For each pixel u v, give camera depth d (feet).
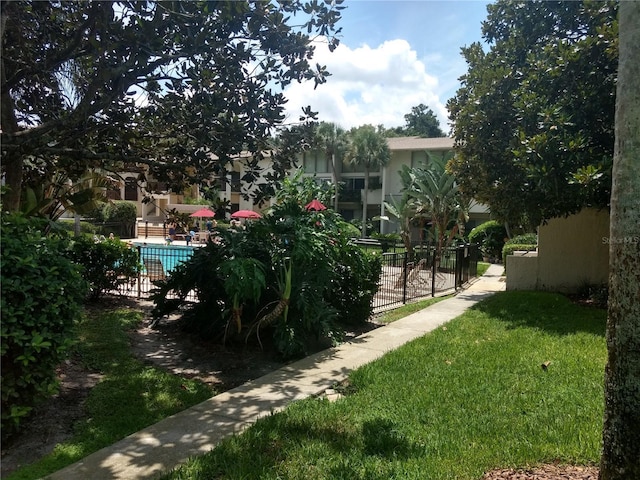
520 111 31.30
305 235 21.43
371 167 121.70
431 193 69.92
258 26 18.17
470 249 53.42
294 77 20.08
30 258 11.17
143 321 26.35
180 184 23.43
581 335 23.85
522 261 41.01
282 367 19.48
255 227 22.38
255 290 19.57
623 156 7.97
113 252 30.58
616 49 26.84
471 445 11.83
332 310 22.50
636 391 7.86
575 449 11.43
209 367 19.42
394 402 14.85
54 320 11.89
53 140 19.44
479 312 31.68
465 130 39.04
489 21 40.27
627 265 7.92
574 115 28.40
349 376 17.83
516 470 10.60
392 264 36.68
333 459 11.16
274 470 10.66
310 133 22.48
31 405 12.62
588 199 28.43
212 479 10.45
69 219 97.45
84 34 18.99
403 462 10.98
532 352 20.68
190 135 21.25
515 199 34.01
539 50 34.76
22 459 11.53
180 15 16.07
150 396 15.83
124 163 24.02
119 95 19.29
